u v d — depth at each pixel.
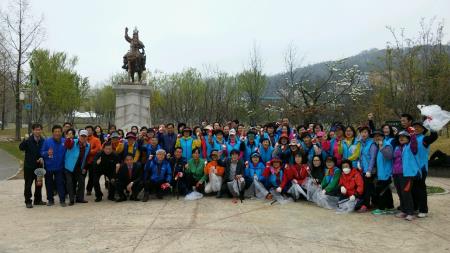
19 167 17.83
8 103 54.84
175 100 42.59
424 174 7.61
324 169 9.26
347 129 9.16
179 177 9.79
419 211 7.71
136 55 18.41
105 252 5.45
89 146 9.20
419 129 7.72
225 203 9.01
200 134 10.83
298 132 10.91
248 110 36.00
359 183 8.28
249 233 6.42
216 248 5.62
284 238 6.15
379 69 16.84
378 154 8.12
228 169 9.62
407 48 15.33
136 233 6.40
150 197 9.77
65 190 9.36
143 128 10.76
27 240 6.02
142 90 17.94
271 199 9.46
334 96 24.09
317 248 5.66
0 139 31.77
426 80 14.41
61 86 35.06
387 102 16.17
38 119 36.47
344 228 6.80
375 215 7.84
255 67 36.41
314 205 8.82
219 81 40.84
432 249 5.66
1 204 8.93
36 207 8.59
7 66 30.70
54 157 8.73
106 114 63.34
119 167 9.27
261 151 10.13
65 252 5.45
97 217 7.57
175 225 6.93
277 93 29.80
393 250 5.61
